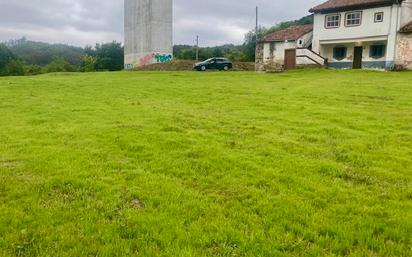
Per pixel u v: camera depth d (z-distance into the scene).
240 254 5.09
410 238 5.51
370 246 5.32
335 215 6.21
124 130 12.20
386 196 7.06
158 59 64.12
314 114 14.99
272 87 24.58
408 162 9.05
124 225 5.80
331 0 46.12
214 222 5.90
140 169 8.45
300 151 9.90
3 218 6.01
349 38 42.84
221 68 48.22
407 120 13.80
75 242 5.32
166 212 6.25
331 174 8.21
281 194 7.03
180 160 9.07
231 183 7.59
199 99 19.62
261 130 12.26
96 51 110.25
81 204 6.57
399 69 39.59
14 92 23.47
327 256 5.02
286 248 5.26
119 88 25.16
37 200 6.75
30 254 5.06
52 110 16.61
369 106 16.81
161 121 13.69
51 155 9.52
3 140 11.30
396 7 39.12
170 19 64.50
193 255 4.98
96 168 8.49
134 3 67.12
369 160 9.14
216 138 11.16
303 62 43.81
